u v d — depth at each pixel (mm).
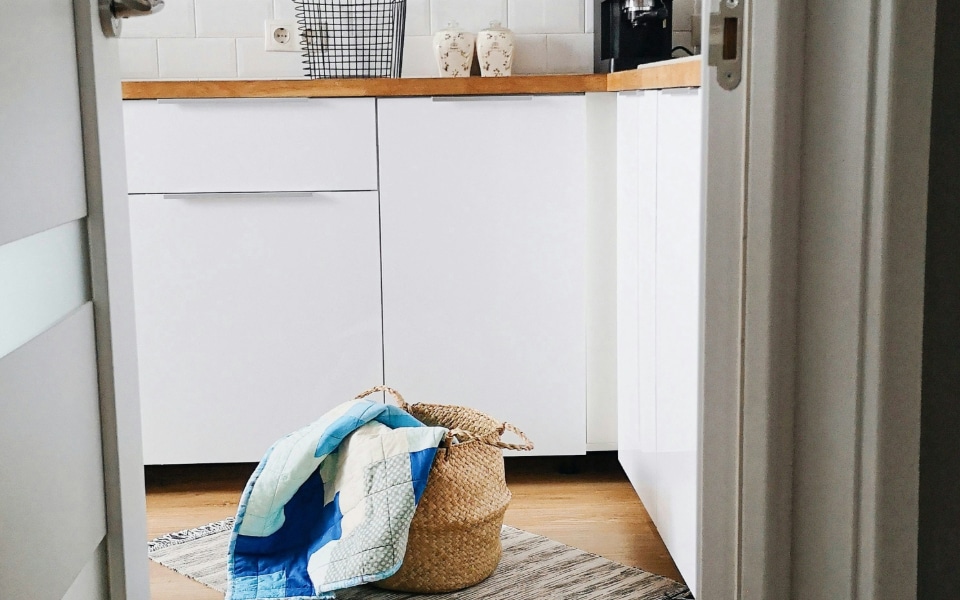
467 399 2637
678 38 3016
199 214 2551
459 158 2553
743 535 1004
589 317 2621
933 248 952
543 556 2168
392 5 2965
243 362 2607
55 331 1026
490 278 2594
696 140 1622
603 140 2562
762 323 976
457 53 2896
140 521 1277
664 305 1913
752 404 987
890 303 930
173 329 2588
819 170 954
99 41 1149
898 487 948
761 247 969
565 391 2637
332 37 3023
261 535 2041
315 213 2562
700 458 1024
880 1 913
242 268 2574
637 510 2457
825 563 992
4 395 892
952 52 931
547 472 2764
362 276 2588
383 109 2533
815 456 983
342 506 2012
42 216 989
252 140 2529
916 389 939
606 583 2025
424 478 1957
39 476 973
